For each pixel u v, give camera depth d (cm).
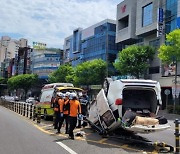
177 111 3422
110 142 1152
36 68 11394
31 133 1373
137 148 1040
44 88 2284
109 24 6638
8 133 1349
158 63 4422
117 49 6631
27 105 2589
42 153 909
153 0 4519
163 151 994
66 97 1352
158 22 4231
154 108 1191
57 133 1385
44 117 2175
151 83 1173
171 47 3247
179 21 3944
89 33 7388
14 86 10869
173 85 3694
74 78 5962
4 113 2978
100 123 1280
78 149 986
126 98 1211
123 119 1103
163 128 1063
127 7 5356
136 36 5194
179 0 3956
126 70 4291
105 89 1270
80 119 1559
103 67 5603
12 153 902
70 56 8712
